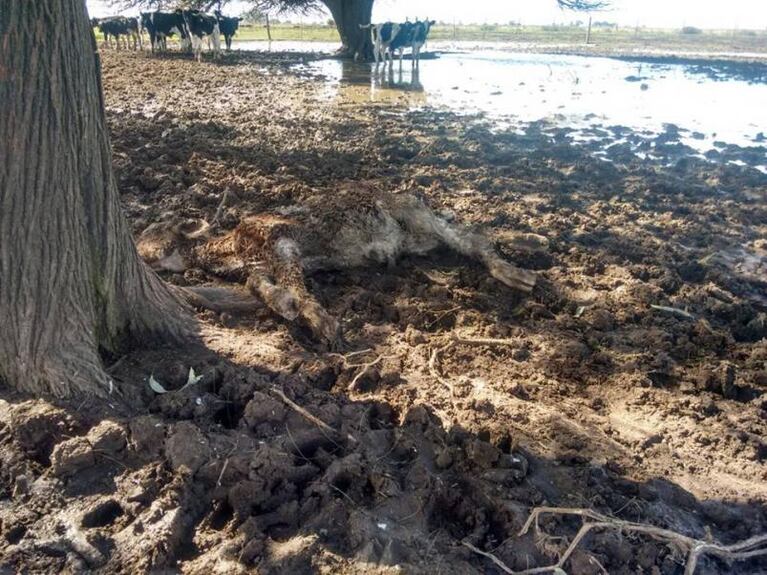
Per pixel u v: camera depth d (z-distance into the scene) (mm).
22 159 3725
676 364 5184
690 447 4215
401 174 10062
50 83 3723
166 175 9078
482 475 3652
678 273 6973
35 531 3139
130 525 3158
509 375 4930
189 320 4961
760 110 17266
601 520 3334
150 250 6035
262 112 15172
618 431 4355
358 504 3387
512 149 12336
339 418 4043
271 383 4246
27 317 3877
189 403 3963
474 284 6352
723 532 3553
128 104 15727
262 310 5496
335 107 16391
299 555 3020
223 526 3303
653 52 33344
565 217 8523
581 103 18141
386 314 5809
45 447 3701
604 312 5824
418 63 27891
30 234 3812
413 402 4355
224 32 32094
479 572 3080
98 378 4004
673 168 11195
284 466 3521
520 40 41906
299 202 7473
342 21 31047
